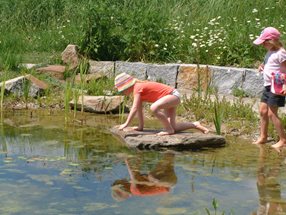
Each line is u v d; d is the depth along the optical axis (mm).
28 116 9633
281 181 6141
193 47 12195
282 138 7684
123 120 9352
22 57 12797
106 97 10039
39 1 16062
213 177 6258
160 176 6273
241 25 12789
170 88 7820
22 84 10812
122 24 12984
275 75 7566
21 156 7035
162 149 7488
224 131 8500
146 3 15383
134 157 7062
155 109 7699
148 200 5477
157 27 12633
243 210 5238
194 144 7578
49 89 10992
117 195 5609
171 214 5102
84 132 8445
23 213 5086
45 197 5516
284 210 5254
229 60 11984
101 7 12891
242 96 10633
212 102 9711
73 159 6930
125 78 7887
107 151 7340
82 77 10742
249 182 6090
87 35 12805
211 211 5203
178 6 14664
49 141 7840
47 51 13727
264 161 6949
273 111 7641
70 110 10203
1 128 8641
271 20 13227
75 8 15539
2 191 5672
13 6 15953
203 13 14227
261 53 11953
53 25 15109
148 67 11781
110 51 12844
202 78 11172
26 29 15188
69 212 5125
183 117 9359
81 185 5910
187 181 6105
